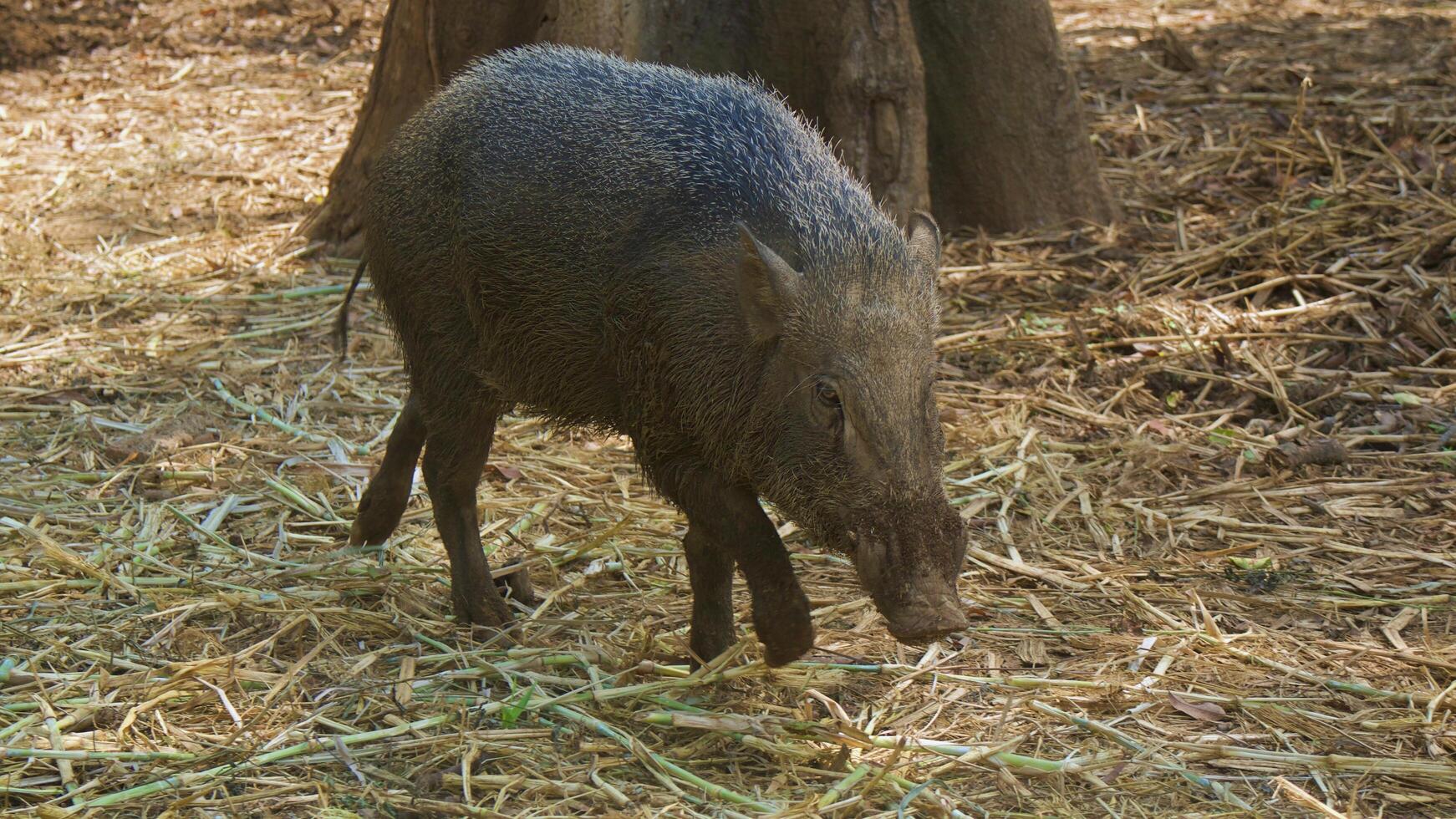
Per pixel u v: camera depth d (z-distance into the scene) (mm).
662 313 6984
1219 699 7469
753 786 6684
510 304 7629
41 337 12906
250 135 19625
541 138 7598
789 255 6879
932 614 5984
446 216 7918
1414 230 13977
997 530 9672
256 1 25406
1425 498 9945
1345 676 7754
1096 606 8648
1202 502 10078
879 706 7422
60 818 6195
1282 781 6707
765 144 7328
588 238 7289
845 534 6398
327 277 14570
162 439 10797
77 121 20234
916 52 14461
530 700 7238
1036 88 15023
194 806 6352
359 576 8867
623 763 6770
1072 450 10867
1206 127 17797
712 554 7586
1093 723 7145
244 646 7949
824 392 6445
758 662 7582
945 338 12734
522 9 13922
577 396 7680
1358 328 12609
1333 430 11055
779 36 14750
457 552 8398
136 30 24344
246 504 9906
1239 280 13680
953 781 6707
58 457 10492
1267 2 25875
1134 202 15680
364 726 7113
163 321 13398
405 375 12320
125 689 7320
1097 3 26531
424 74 14453
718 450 6953
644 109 7480
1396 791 6684
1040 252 14570
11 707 7070
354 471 10445
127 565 8844
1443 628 8305
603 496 10133
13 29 23438
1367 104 18094
